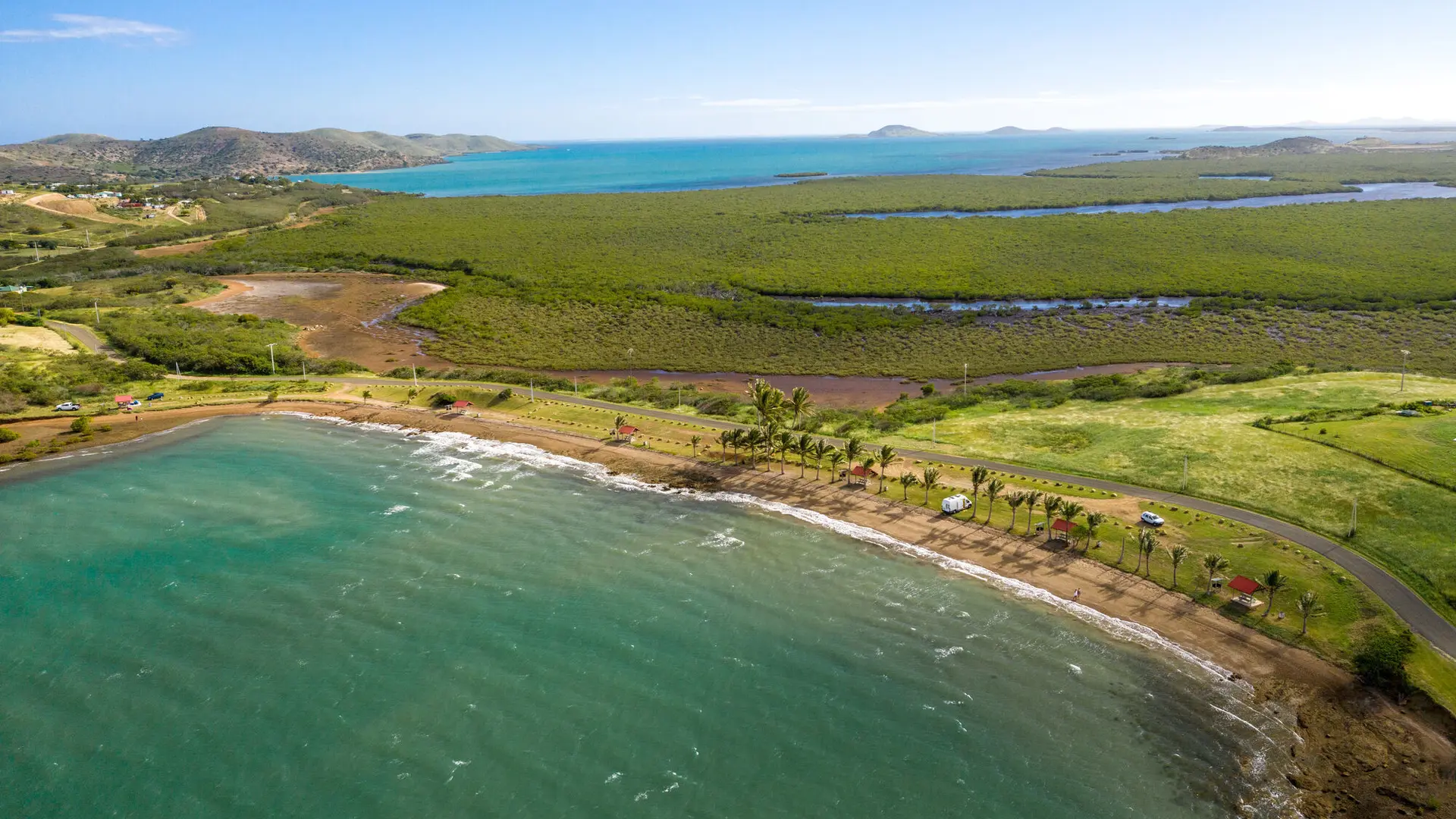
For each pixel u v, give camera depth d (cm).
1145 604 6581
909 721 5356
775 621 6481
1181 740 5162
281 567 7206
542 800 4666
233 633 6200
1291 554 6912
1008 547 7569
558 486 9206
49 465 9712
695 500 8781
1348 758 4984
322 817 4512
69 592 6744
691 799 4697
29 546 7538
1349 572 6575
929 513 8300
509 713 5378
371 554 7494
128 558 7331
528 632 6294
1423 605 6109
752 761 5000
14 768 4844
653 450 10262
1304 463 8294
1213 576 6662
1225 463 8625
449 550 7606
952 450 9800
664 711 5431
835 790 4775
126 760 4925
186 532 7894
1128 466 8919
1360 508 7362
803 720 5359
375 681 5666
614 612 6588
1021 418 10956
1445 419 8888
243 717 5297
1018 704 5506
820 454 9306
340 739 5116
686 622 6462
